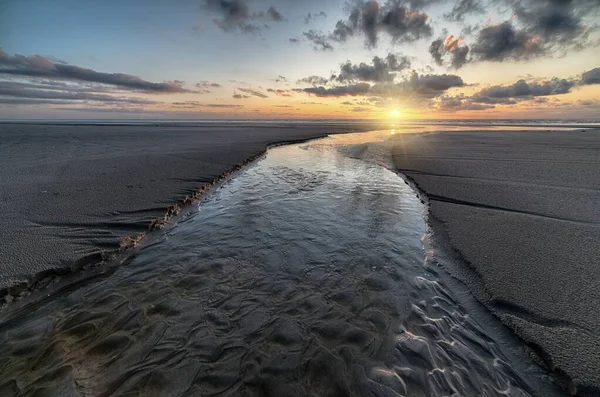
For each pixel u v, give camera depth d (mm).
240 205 6637
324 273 3826
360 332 2779
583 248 4023
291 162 12484
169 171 9125
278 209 6344
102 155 12078
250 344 2641
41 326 2814
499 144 16422
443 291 3396
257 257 4238
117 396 2152
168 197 6473
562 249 4020
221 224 5496
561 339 2520
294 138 21641
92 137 20047
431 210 5734
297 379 2289
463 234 4621
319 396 2160
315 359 2471
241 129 31656
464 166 10031
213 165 10367
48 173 8492
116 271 3838
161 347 2596
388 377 2299
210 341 2672
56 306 3109
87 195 6438
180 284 3559
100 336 2703
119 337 2697
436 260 4043
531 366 2357
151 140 18625
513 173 8742
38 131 25484
